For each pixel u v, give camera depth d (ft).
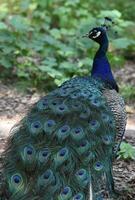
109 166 25.96
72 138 25.84
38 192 24.36
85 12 60.70
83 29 51.31
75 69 47.29
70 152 25.35
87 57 50.01
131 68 54.44
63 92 27.94
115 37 51.75
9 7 66.54
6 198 24.59
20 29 49.88
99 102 27.73
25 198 24.22
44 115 26.78
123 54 57.82
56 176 24.70
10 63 47.42
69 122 26.37
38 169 24.99
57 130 25.99
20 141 25.96
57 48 50.39
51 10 63.41
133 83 50.49
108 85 31.17
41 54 49.98
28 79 47.42
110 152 26.40
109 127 27.09
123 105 30.12
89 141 25.94
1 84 46.60
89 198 24.22
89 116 26.84
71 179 24.70
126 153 35.01
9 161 25.50
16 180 24.70
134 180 32.63
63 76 46.60
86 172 24.94
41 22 60.70
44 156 25.16
